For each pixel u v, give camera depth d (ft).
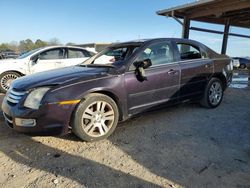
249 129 14.03
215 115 16.56
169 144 12.04
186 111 17.37
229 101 20.70
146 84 13.88
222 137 12.89
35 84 11.63
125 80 13.10
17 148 11.71
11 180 9.12
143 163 10.23
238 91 25.30
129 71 13.38
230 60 19.56
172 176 9.29
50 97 11.12
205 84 17.35
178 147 11.71
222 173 9.49
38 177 9.29
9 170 9.80
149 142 12.28
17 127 11.49
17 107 11.43
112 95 12.85
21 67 26.25
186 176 9.29
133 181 8.97
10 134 13.37
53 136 12.47
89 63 15.74
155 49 14.85
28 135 11.75
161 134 13.30
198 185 8.74
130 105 13.48
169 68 14.96
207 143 12.15
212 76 17.72
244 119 15.78
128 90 13.23
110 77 12.67
